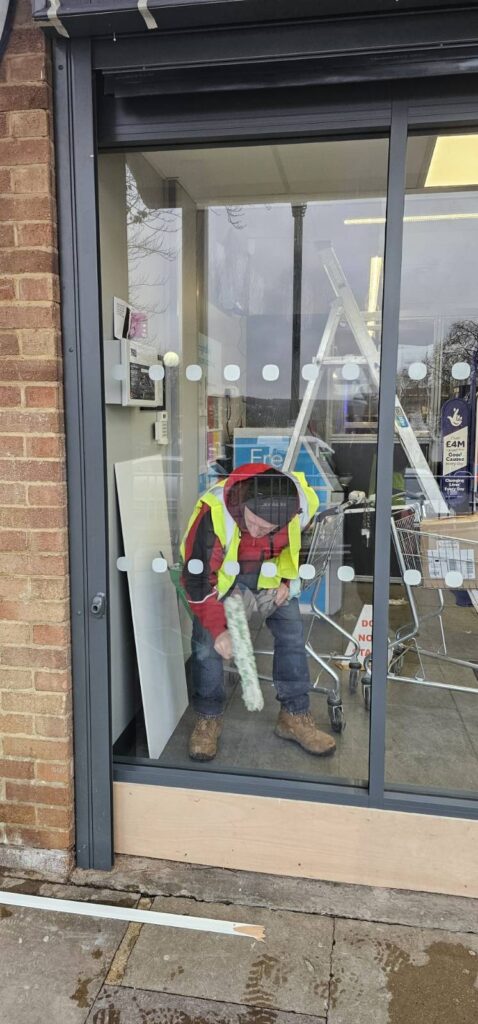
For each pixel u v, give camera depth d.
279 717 2.38
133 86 1.79
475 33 1.59
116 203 2.13
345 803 1.99
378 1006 1.58
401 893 1.98
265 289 2.46
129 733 2.36
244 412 2.45
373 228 2.15
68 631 1.99
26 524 1.93
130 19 1.63
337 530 2.30
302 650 2.39
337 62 1.68
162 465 2.54
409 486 2.26
